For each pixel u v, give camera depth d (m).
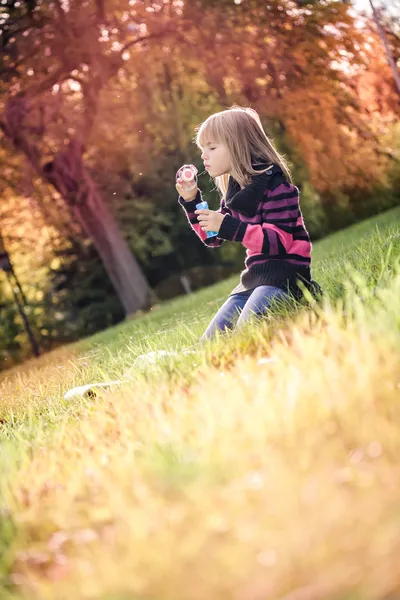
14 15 21.11
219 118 4.94
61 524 2.37
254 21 22.09
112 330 16.70
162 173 30.95
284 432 2.29
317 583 1.52
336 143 23.81
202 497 2.00
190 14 21.98
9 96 21.88
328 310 3.44
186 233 33.03
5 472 3.17
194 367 3.78
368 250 6.81
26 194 24.16
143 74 23.88
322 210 31.98
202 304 13.19
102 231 26.09
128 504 2.21
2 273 33.91
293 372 2.73
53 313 34.03
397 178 32.38
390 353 2.62
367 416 2.22
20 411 6.15
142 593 1.68
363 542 1.59
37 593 1.95
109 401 4.04
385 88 23.66
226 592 1.59
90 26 21.50
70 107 23.27
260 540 1.72
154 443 2.57
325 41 22.48
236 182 5.16
